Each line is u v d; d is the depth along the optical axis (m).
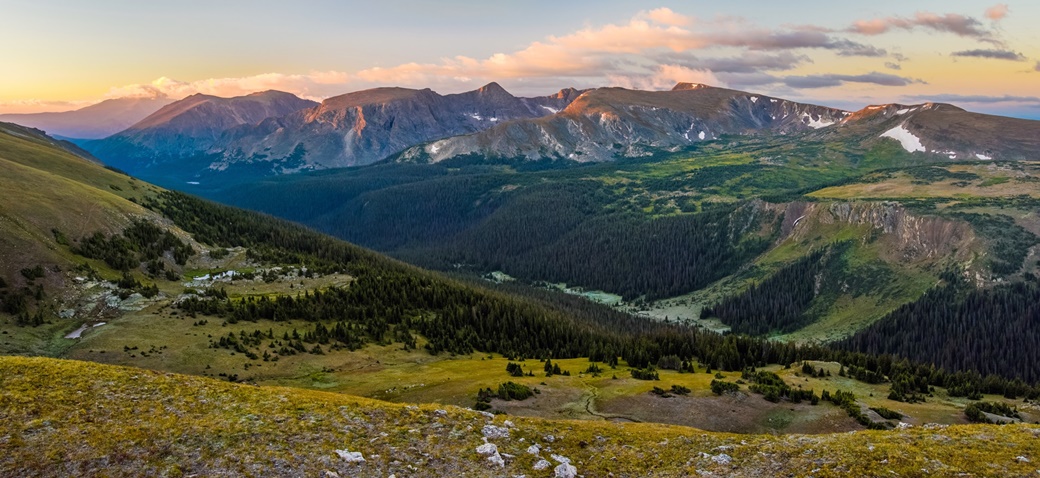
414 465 39.88
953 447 42.34
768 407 83.44
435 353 132.88
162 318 123.31
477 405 77.44
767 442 46.28
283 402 49.44
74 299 123.81
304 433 42.94
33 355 98.88
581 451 45.97
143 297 132.75
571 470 40.94
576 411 78.88
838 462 39.97
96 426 39.84
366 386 99.19
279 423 44.31
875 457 40.44
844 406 83.38
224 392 50.56
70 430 38.66
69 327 114.69
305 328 134.50
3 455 34.81
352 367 113.12
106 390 46.44
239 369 104.19
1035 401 111.50
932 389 117.06
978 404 95.06
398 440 43.69
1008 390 121.75
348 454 39.84
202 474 35.69
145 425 40.94
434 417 49.56
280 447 40.16
